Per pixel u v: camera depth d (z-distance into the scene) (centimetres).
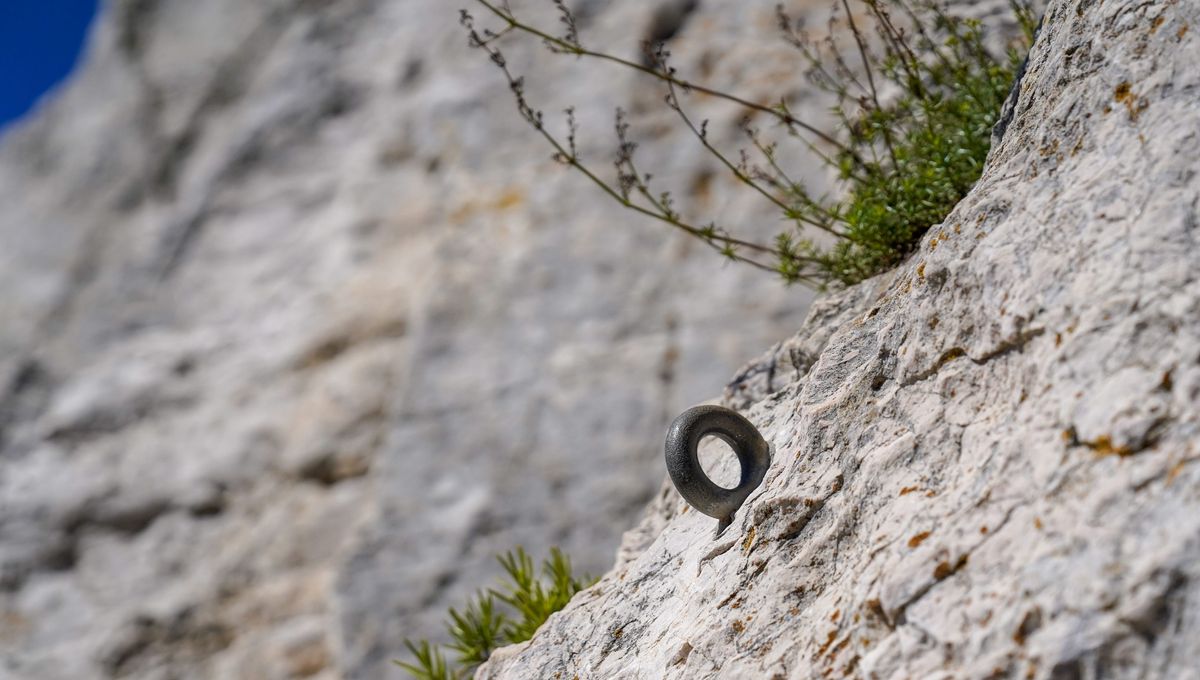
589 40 959
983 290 216
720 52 885
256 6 1282
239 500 1006
